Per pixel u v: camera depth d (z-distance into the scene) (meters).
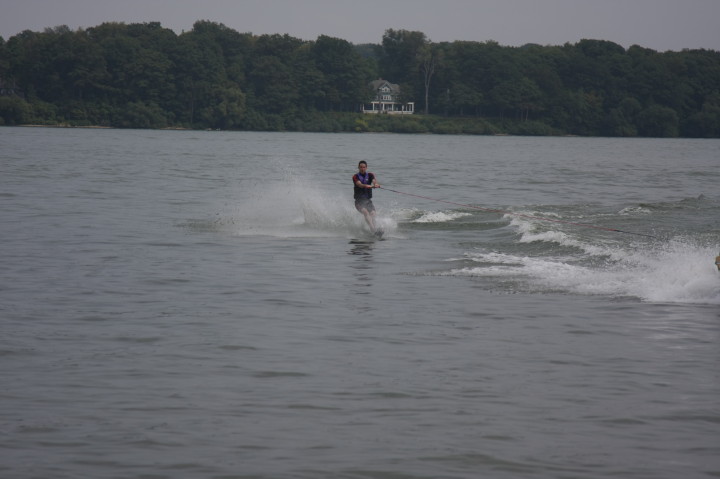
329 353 24.91
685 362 24.36
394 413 19.88
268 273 38.34
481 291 34.62
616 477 16.53
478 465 17.02
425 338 26.83
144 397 20.81
